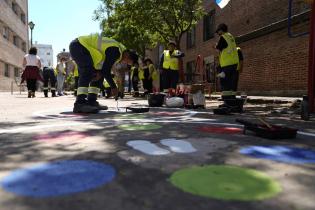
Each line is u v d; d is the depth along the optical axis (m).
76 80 16.80
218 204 1.93
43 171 2.53
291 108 8.35
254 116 6.58
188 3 15.92
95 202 1.95
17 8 40.25
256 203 1.95
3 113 7.07
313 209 1.88
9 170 2.56
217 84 19.48
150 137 4.00
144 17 15.89
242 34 16.98
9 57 35.47
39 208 1.86
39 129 4.64
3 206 1.88
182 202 1.95
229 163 2.81
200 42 22.66
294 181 2.35
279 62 13.39
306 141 3.81
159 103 9.55
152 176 2.42
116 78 15.39
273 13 14.24
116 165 2.71
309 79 6.14
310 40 6.07
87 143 3.62
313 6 6.02
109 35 24.14
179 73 11.00
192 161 2.86
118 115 6.63
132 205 1.91
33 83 15.44
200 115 6.75
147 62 16.30
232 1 18.00
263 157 3.03
